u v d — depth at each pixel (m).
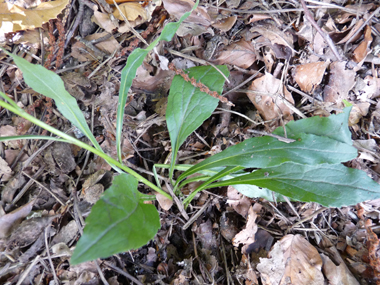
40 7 0.17
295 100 0.19
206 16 0.18
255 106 0.19
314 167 0.15
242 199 0.18
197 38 0.19
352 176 0.15
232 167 0.16
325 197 0.14
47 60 0.17
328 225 0.18
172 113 0.17
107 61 0.18
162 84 0.19
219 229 0.18
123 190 0.12
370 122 0.19
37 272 0.15
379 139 0.18
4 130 0.17
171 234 0.18
